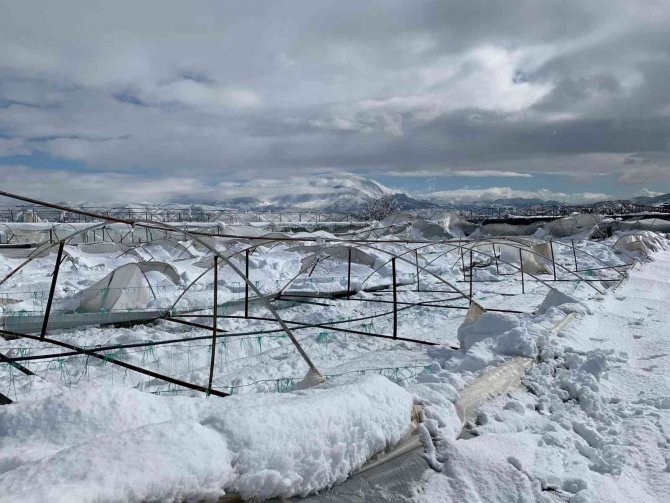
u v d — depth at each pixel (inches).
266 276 773.9
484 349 289.7
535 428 205.9
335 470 141.8
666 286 666.2
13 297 571.8
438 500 146.3
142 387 313.4
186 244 1069.8
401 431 166.1
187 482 113.1
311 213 2433.6
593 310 450.0
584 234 1552.7
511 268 974.4
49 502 93.0
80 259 892.0
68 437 133.5
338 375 305.4
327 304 610.5
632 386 258.5
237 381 319.3
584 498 149.9
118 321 495.5
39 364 346.6
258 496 125.5
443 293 696.4
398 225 1589.6
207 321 510.0
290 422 136.7
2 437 132.5
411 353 368.5
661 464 176.7
